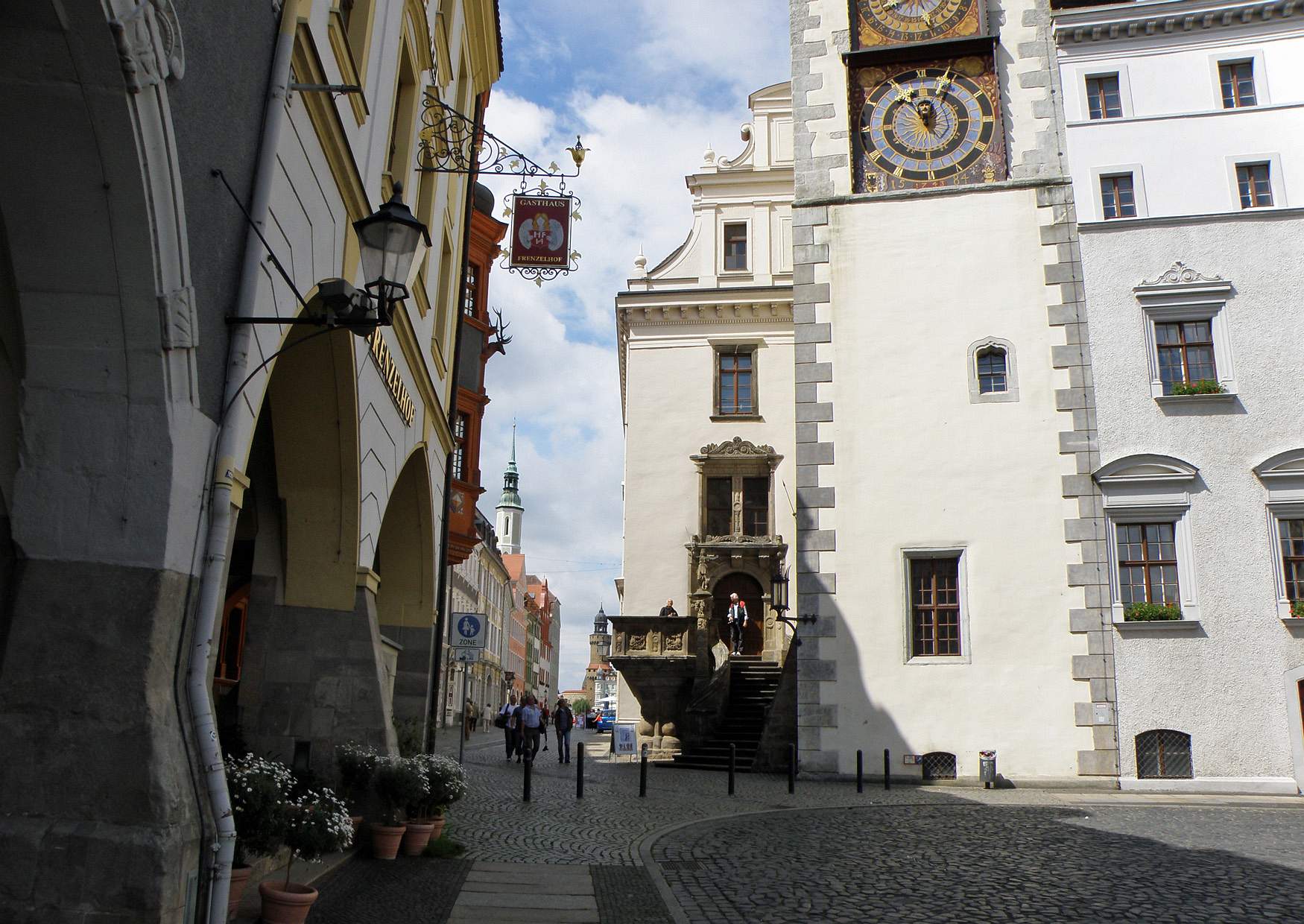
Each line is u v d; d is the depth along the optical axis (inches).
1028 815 566.6
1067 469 795.4
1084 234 835.4
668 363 1257.4
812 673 797.9
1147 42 861.2
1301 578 745.0
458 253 749.3
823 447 838.5
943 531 804.6
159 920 218.2
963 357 835.4
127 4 201.0
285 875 334.6
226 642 515.8
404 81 506.3
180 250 235.5
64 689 230.5
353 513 442.3
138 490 238.1
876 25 927.0
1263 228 805.9
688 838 477.7
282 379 401.7
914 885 361.4
